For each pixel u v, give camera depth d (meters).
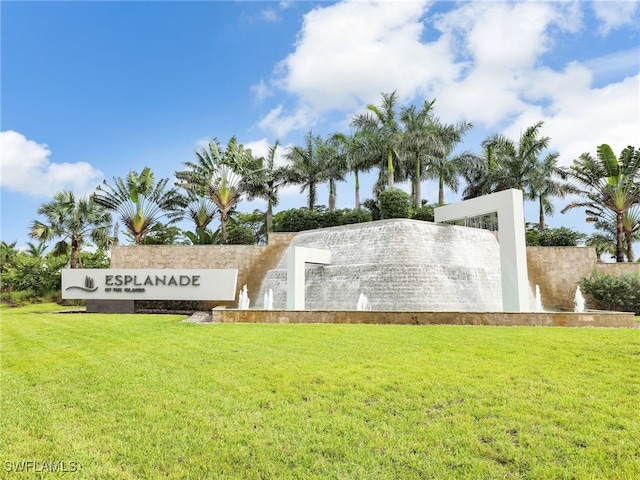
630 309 23.61
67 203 37.69
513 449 4.83
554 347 10.20
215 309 17.81
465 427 5.46
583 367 8.34
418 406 6.28
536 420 5.66
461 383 7.34
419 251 24.42
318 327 14.68
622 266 27.58
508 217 19.62
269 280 28.86
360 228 26.52
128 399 6.78
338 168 42.88
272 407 6.34
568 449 4.82
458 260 25.92
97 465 4.59
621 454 4.70
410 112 37.38
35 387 7.59
